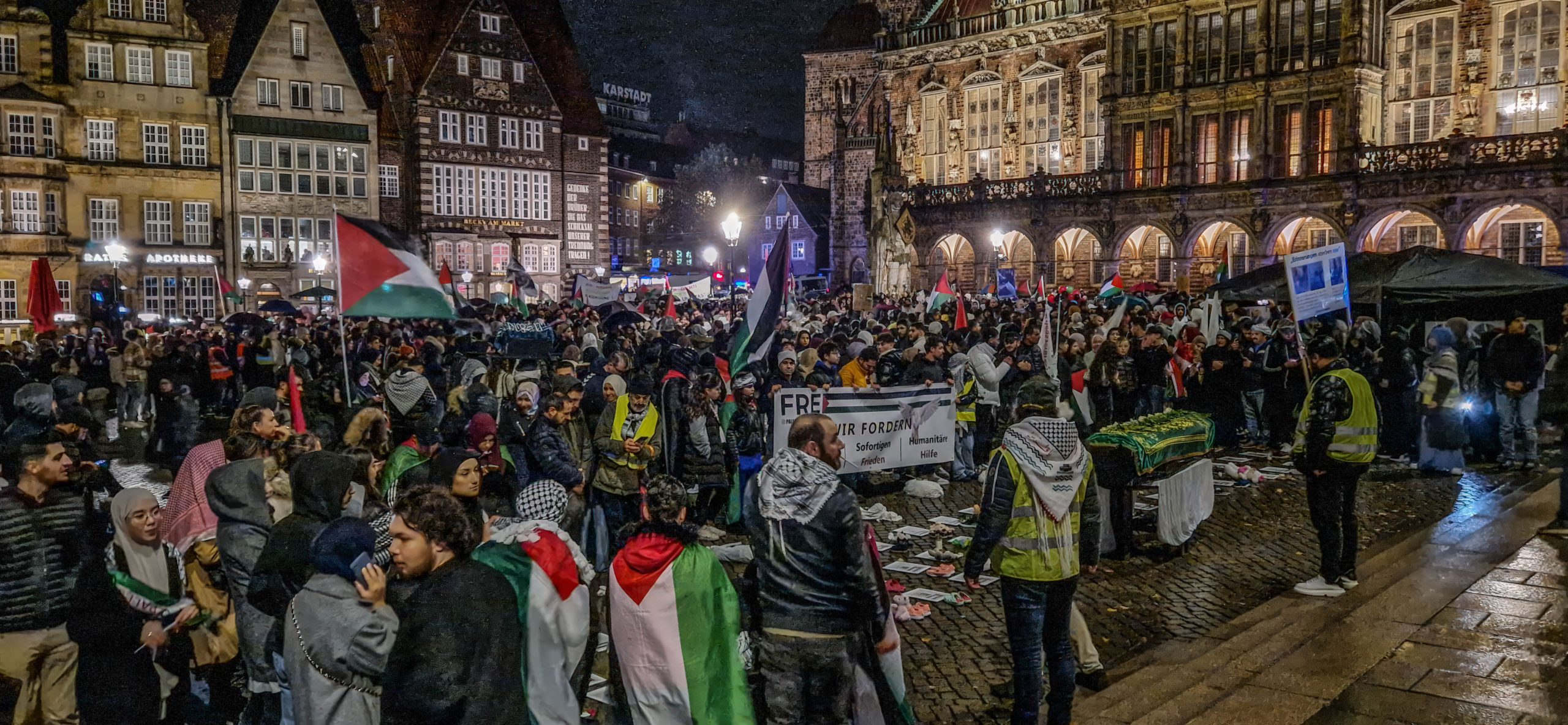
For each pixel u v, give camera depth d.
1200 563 11.88
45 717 6.36
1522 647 8.23
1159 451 11.85
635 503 11.12
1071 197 51.72
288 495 7.29
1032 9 57.25
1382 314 22.00
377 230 9.09
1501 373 16.94
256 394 9.25
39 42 48.44
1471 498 14.88
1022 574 6.83
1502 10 41.94
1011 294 36.78
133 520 6.47
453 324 25.33
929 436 15.05
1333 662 7.98
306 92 55.38
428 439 9.15
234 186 53.28
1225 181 47.91
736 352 12.50
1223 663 8.20
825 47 76.81
